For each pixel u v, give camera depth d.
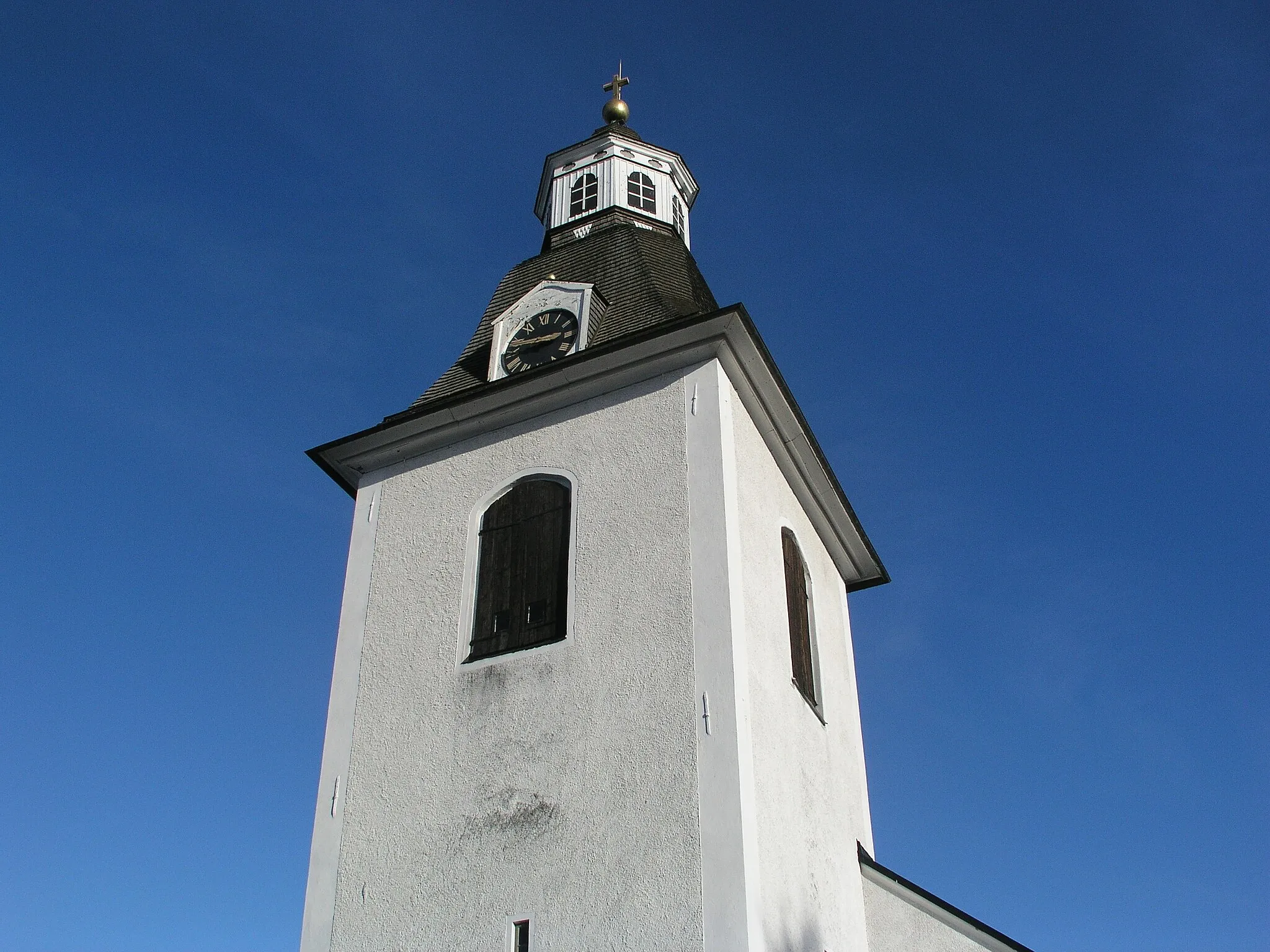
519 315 18.02
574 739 13.02
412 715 14.09
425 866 12.89
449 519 15.74
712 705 12.57
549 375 15.92
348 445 16.83
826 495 17.84
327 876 13.30
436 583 15.17
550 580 14.49
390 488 16.62
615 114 25.03
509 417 16.34
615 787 12.49
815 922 13.04
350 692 14.69
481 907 12.36
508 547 15.07
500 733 13.46
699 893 11.47
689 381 15.39
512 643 14.17
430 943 12.35
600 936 11.64
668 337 15.43
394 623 15.05
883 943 14.80
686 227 24.72
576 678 13.44
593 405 15.88
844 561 19.41
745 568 14.06
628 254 19.84
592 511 14.77
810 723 15.10
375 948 12.57
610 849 12.12
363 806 13.64
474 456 16.28
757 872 11.62
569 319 17.59
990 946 14.31
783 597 15.27
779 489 16.61
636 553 14.10
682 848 11.80
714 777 12.09
